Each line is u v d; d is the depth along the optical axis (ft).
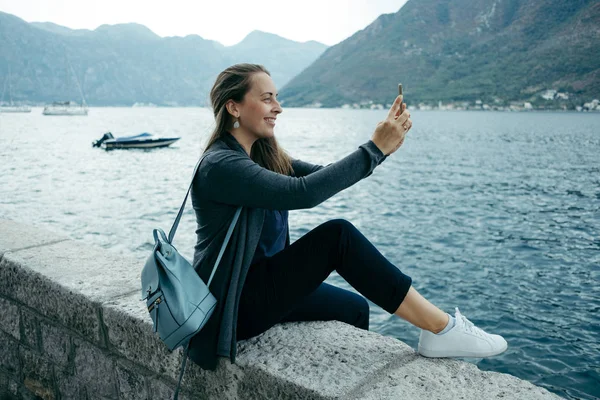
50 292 9.02
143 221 66.90
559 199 86.38
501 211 75.41
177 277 5.83
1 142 200.03
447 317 6.36
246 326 6.50
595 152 181.37
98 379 8.50
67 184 98.43
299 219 69.97
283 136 264.52
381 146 5.98
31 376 9.87
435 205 80.64
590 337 30.94
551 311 35.47
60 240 11.48
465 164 144.66
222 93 6.41
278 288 6.22
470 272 44.88
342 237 6.02
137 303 8.06
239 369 6.35
